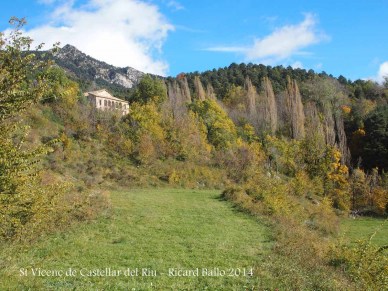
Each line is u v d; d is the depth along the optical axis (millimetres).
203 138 53875
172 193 35375
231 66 134875
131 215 22906
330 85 86562
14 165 8086
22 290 9188
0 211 8031
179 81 98812
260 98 85562
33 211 8891
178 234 18688
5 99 7809
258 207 26312
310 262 14055
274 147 56250
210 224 21672
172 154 48375
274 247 16484
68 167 35938
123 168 41344
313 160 50344
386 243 24672
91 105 52500
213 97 84125
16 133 9289
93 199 24469
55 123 43625
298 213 27328
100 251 14859
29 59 7945
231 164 49156
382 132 56000
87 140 43969
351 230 29969
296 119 66188
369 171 55969
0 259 10430
